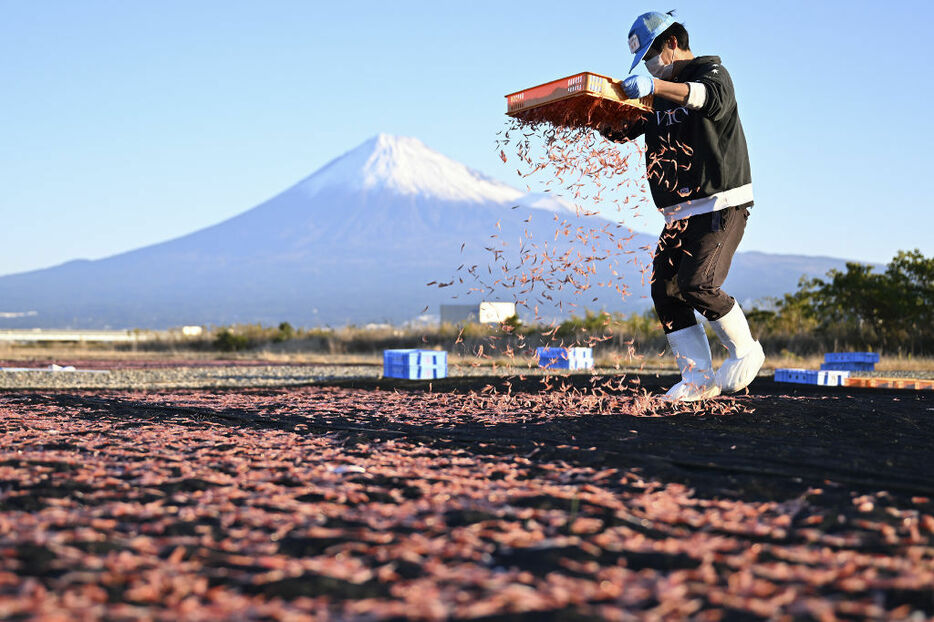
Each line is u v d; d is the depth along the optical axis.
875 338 16.23
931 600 1.67
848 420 4.36
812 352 15.77
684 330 5.10
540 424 4.30
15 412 5.22
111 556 1.93
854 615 1.59
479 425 4.38
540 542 2.07
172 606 1.62
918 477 2.82
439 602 1.65
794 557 1.94
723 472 2.99
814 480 2.80
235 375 11.61
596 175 4.85
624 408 4.92
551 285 4.71
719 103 4.44
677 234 4.81
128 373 12.21
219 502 2.51
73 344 34.44
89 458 3.29
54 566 1.84
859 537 2.11
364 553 1.99
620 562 1.91
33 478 2.83
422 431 4.11
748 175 4.73
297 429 4.30
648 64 4.92
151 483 2.78
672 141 4.71
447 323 23.25
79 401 6.01
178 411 5.30
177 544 2.04
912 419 4.43
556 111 4.77
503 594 1.67
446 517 2.32
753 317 18.83
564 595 1.68
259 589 1.74
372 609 1.61
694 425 4.23
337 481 2.83
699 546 2.03
